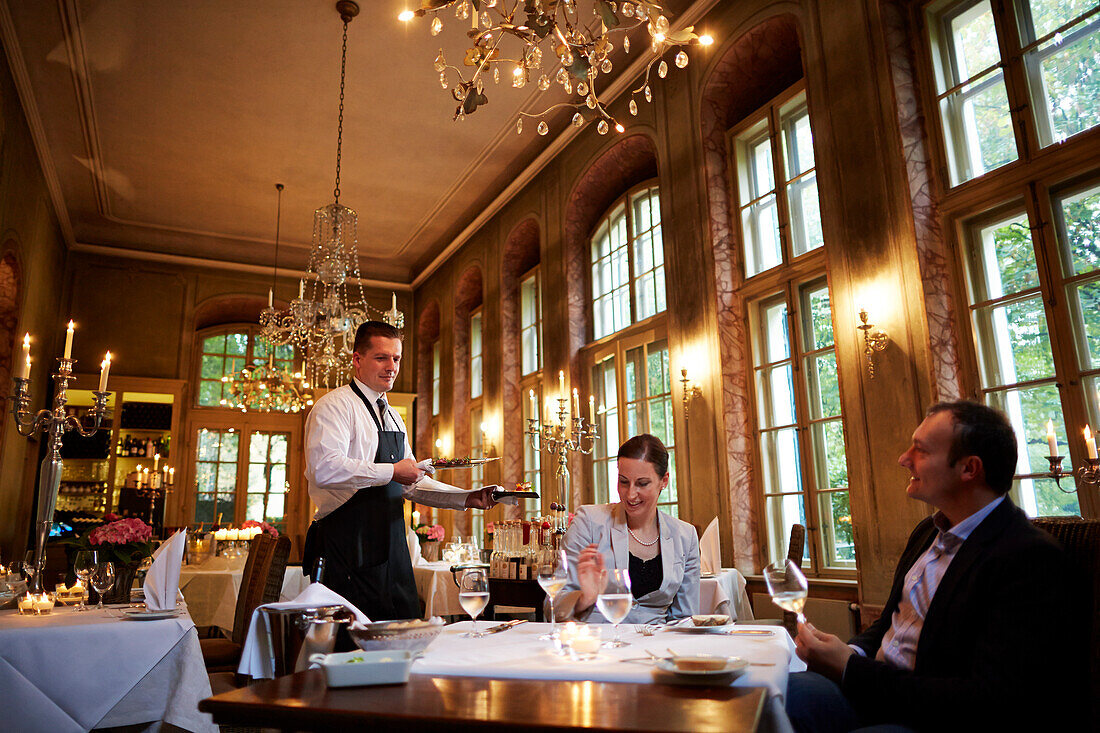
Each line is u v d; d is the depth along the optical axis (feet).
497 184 29.55
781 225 17.54
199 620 16.28
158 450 33.09
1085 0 11.85
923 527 6.34
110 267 33.47
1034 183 12.21
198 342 36.63
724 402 17.87
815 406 16.40
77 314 32.50
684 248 19.53
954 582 5.20
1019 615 4.66
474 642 5.40
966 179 13.53
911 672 4.98
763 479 17.51
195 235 33.88
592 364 24.67
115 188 29.19
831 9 15.60
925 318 13.08
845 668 5.17
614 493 22.88
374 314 38.37
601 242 25.34
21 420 10.02
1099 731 4.11
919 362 13.14
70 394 32.22
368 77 22.34
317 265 23.20
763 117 18.47
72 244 32.60
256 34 20.30
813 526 16.01
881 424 13.74
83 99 23.03
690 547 8.03
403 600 8.13
